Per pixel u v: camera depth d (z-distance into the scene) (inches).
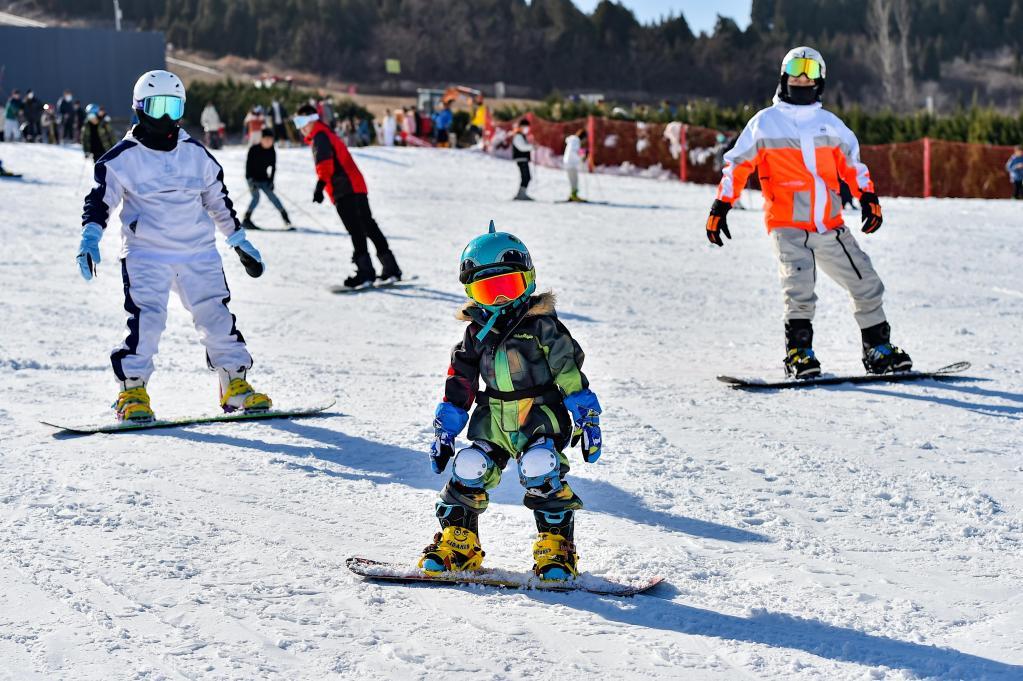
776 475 225.3
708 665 136.7
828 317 471.2
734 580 167.2
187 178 267.7
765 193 327.6
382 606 153.0
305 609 150.8
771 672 135.3
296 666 133.0
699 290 541.0
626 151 1472.7
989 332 433.1
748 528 192.5
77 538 176.1
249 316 431.5
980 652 142.6
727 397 302.7
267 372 326.3
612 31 5723.4
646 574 168.2
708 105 1583.4
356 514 194.9
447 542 164.1
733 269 627.5
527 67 5580.7
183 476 214.1
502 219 871.1
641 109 1656.0
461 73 5477.4
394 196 1031.0
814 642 144.6
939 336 422.3
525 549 178.7
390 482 214.8
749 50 5792.3
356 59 5388.8
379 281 523.2
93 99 1899.6
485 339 162.1
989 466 236.1
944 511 204.8
